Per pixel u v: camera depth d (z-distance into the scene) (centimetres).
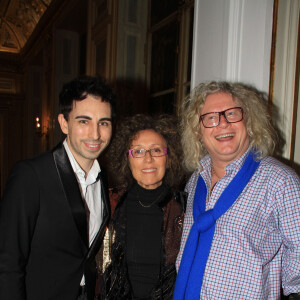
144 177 156
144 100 495
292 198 112
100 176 156
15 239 116
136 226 158
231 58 184
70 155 140
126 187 171
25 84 1089
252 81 187
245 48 184
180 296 129
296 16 188
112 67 472
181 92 397
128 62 485
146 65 490
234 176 127
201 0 206
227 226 120
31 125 1056
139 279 151
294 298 150
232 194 122
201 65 207
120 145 165
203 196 138
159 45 456
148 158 153
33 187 124
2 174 1110
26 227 119
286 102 193
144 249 154
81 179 142
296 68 189
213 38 196
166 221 156
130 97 486
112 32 472
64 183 130
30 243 125
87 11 573
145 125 158
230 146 125
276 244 121
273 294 125
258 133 130
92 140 130
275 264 126
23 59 1048
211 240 125
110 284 152
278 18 188
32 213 122
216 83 136
